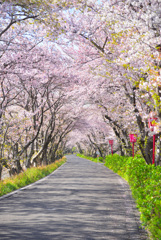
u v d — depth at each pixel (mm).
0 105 18938
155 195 6402
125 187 14789
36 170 22266
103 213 8617
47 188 14727
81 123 49156
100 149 56094
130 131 22547
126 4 11336
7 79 19766
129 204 10047
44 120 35219
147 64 10148
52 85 25812
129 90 16562
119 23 11453
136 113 15070
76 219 7848
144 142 14805
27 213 8633
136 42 10516
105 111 26125
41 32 19594
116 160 26547
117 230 6770
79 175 22922
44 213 8617
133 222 7543
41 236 6254
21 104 26766
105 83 21406
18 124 20875
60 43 19359
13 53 18109
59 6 12383
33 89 24828
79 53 17812
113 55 14984
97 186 15328
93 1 12828
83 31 15391
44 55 19781
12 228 6930
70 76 22219
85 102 28703
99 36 16859
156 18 9648
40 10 11609
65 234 6410
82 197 11625
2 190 13039
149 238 6035
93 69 18188
